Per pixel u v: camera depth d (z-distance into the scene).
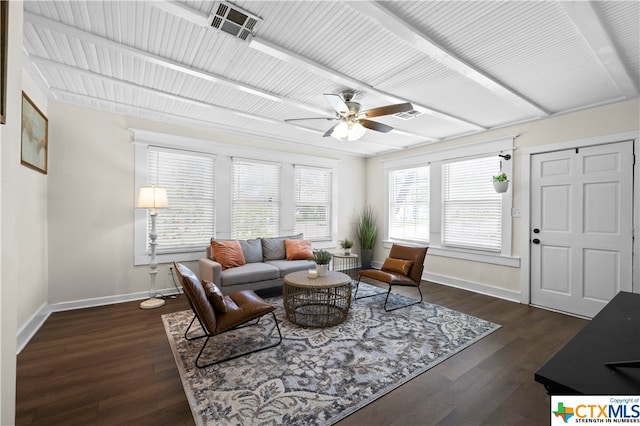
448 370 2.15
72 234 3.36
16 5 1.09
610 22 1.85
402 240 5.50
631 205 2.97
